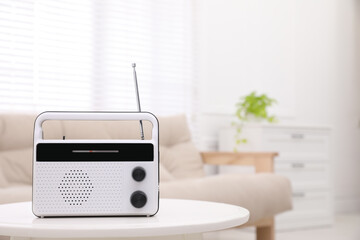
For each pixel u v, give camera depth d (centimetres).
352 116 475
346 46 471
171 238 108
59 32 304
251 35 399
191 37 365
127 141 109
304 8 439
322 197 376
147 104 341
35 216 110
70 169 107
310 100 439
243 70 393
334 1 463
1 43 283
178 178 291
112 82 328
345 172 466
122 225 96
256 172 291
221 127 372
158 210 118
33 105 293
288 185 274
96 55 320
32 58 293
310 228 367
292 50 426
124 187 108
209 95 373
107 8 327
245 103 360
